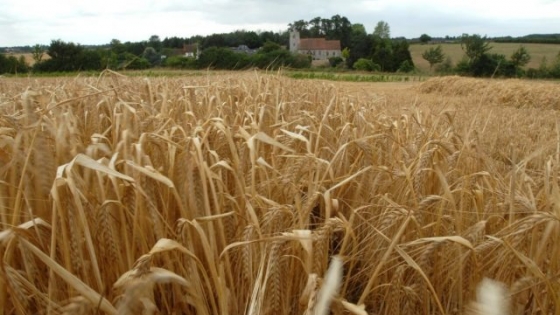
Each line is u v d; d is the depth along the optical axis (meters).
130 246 1.96
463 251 2.04
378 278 2.21
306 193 2.56
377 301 2.24
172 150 2.13
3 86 6.25
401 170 2.69
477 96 21.64
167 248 1.27
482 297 0.77
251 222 1.99
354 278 2.40
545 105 19.02
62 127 2.09
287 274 1.92
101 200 1.88
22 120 2.45
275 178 2.42
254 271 1.86
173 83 6.80
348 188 2.87
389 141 3.42
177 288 1.88
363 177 2.76
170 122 3.18
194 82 6.90
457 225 2.11
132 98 4.30
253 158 2.13
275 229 1.98
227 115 3.83
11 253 1.71
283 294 1.87
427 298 1.94
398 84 35.03
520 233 1.88
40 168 1.83
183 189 2.14
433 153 2.66
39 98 2.96
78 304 1.22
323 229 1.83
